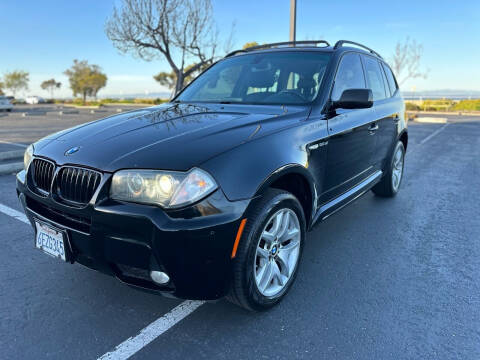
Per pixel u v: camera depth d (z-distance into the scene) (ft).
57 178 7.05
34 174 7.74
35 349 6.64
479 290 8.75
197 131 7.36
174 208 6.07
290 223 8.09
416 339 6.99
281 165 7.25
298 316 7.68
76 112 82.89
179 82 51.42
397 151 15.72
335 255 10.56
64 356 6.48
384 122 13.20
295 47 11.87
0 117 66.33
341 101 9.52
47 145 7.96
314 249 10.95
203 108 9.64
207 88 11.53
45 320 7.45
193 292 6.52
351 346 6.79
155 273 6.43
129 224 6.16
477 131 46.06
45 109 105.40
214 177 6.28
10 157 23.20
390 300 8.30
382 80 14.37
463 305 8.13
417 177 20.47
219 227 6.22
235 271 6.73
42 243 7.63
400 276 9.39
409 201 15.83
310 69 10.55
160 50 49.57
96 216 6.42
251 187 6.64
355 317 7.66
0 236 11.32
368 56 13.44
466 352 6.66
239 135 7.22
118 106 128.77
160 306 7.97
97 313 7.70
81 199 6.73
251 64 11.54
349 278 9.27
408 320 7.57
